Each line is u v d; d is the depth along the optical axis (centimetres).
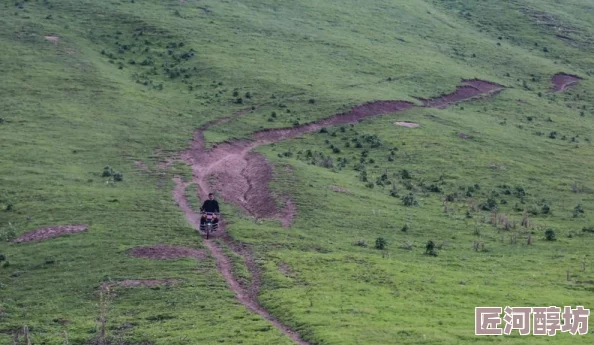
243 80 11575
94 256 5625
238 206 7275
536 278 5472
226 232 6169
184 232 6134
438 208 7619
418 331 4103
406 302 4678
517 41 16762
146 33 13138
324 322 4288
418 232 6719
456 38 16000
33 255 5725
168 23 13575
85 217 6494
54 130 9156
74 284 5159
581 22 18238
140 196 7131
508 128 11300
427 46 15100
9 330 4541
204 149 8988
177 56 12381
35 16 13188
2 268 5544
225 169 8425
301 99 11069
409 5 17412
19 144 8556
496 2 18912
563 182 8981
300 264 5403
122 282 5134
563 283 5350
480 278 5369
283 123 10188
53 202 6881
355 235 6481
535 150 10238
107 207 6762
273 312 4562
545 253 6272
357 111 10912
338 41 14062
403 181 8531
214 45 12912
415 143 9894
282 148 9438
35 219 6488
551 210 7825
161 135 9294
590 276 5538
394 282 5088
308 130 10181
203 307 4688
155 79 11569
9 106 9806
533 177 9088
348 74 12556
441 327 4225
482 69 14475
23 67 11131
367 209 7244
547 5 19138
